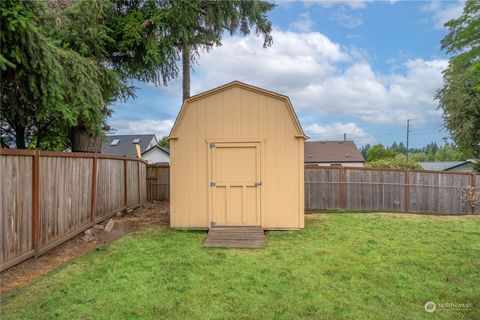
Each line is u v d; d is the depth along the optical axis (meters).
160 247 5.53
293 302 3.38
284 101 6.74
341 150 29.94
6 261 3.81
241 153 6.82
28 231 4.29
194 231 6.80
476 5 7.58
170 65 10.20
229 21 10.12
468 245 5.68
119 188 8.30
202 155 6.88
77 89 5.61
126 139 34.94
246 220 6.79
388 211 9.93
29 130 8.82
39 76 4.50
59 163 5.14
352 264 4.62
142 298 3.44
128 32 8.08
